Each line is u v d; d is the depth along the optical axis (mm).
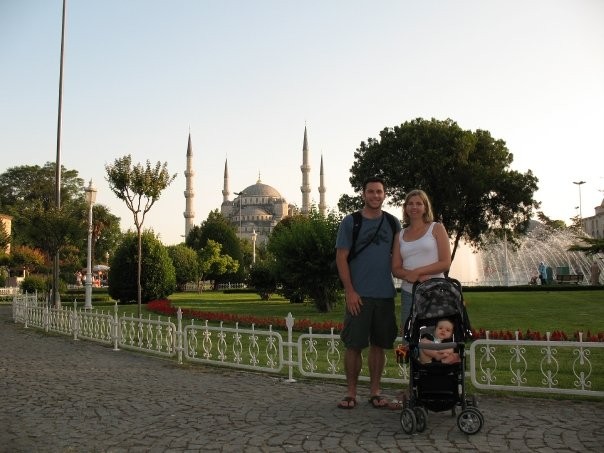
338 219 27703
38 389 9547
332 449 6008
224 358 12125
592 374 10539
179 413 7727
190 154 130250
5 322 24797
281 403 8258
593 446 5984
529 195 44625
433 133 43625
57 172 28938
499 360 12328
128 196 22094
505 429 6668
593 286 42969
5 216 71125
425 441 6227
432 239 7512
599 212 106000
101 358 13422
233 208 141500
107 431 6926
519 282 63125
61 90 29359
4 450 6246
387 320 7898
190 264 65125
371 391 8078
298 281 27500
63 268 64125
